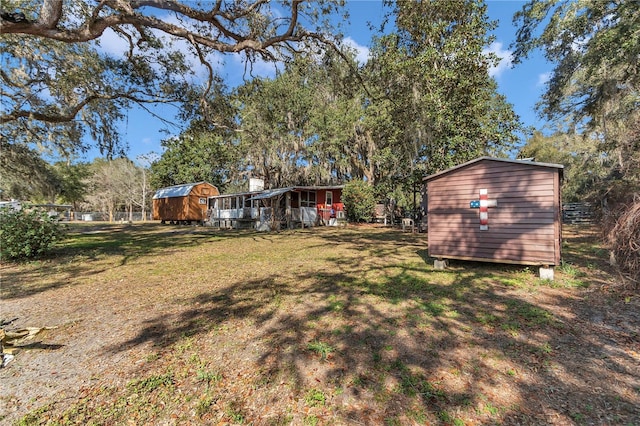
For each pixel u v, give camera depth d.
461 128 12.27
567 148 19.58
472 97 11.92
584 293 4.79
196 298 5.19
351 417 2.23
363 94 20.95
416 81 12.71
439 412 2.25
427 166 14.24
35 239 8.77
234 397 2.51
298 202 21.22
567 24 10.80
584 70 11.83
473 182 6.53
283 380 2.72
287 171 24.58
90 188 35.16
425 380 2.64
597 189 8.60
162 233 17.94
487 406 2.30
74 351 3.36
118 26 8.34
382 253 9.29
